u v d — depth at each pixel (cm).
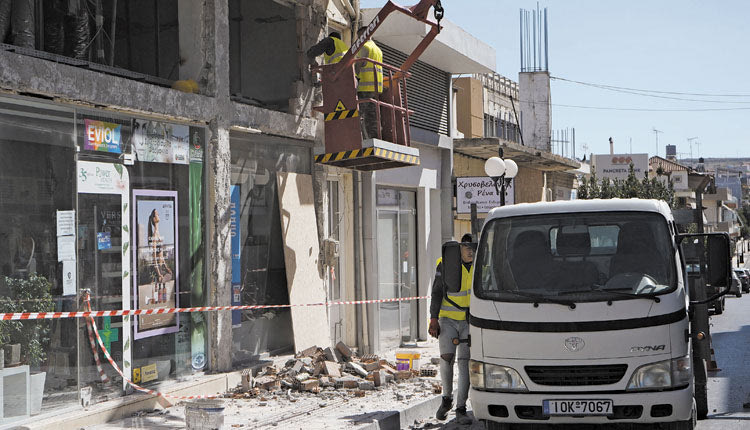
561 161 3095
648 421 764
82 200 935
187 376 1102
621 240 806
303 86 1381
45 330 876
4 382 822
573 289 785
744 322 2652
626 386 757
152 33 1142
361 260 1557
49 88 873
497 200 1675
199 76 1158
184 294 1104
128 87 990
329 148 1323
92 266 947
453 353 970
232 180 1216
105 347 962
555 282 793
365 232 1567
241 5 1313
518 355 779
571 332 766
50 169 894
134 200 1016
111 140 983
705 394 959
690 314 839
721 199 10875
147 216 1038
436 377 1260
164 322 1062
